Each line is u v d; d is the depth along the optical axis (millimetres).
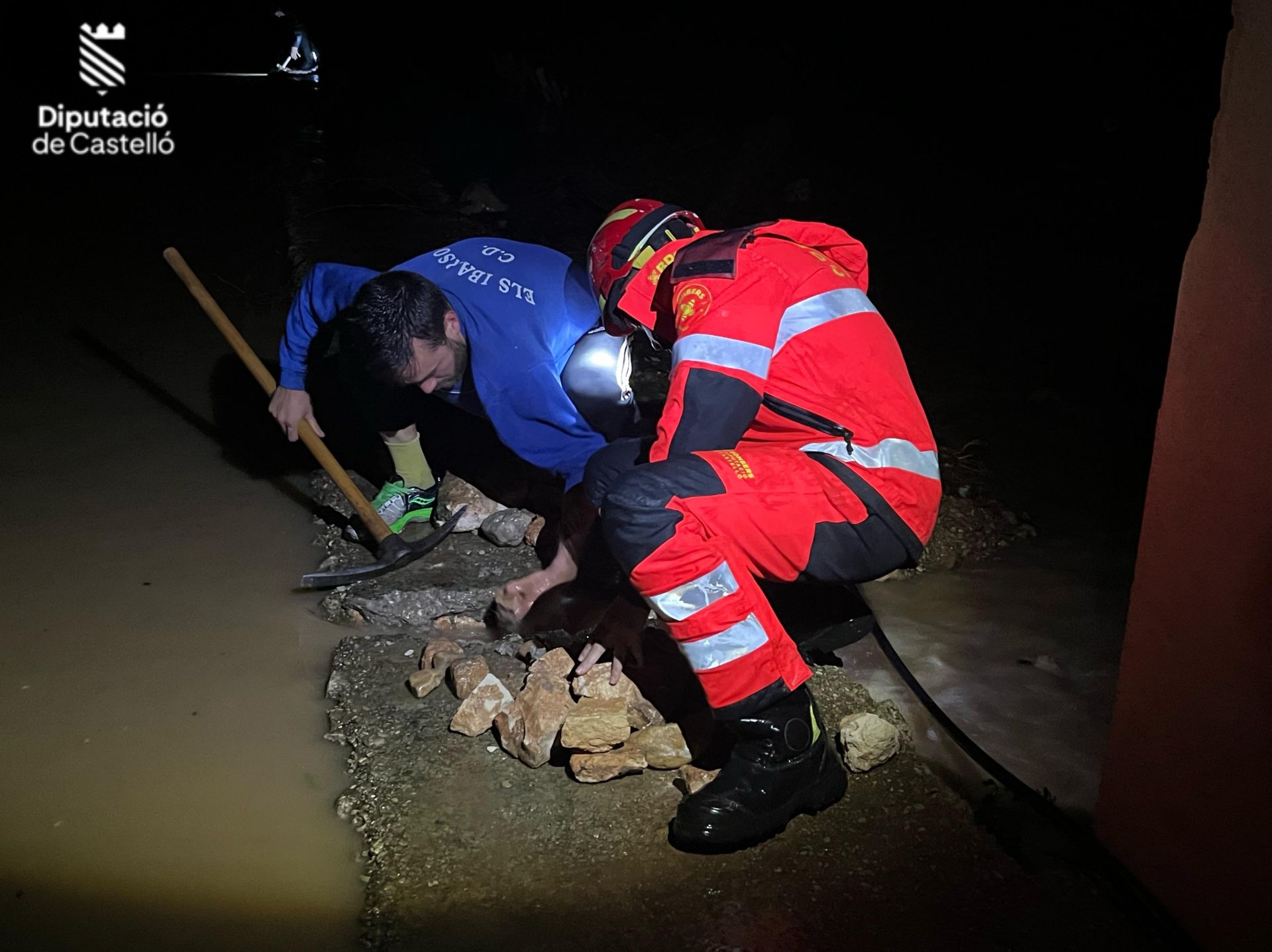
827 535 2039
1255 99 1612
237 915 2031
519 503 3322
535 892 2059
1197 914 1910
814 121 9359
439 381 2787
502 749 2412
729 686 2037
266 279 5820
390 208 6992
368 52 15672
